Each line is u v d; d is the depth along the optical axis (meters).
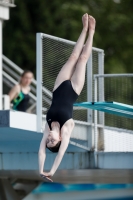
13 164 27.67
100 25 52.91
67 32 50.00
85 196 36.84
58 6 51.25
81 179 32.81
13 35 50.69
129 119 26.91
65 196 36.84
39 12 51.34
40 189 36.53
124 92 26.86
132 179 31.44
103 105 22.91
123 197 36.44
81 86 22.19
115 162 26.16
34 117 25.38
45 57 25.67
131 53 52.88
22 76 29.06
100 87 26.88
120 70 51.53
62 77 22.14
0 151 27.94
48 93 25.70
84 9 51.38
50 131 21.33
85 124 26.62
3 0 30.44
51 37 25.86
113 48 52.88
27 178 34.81
